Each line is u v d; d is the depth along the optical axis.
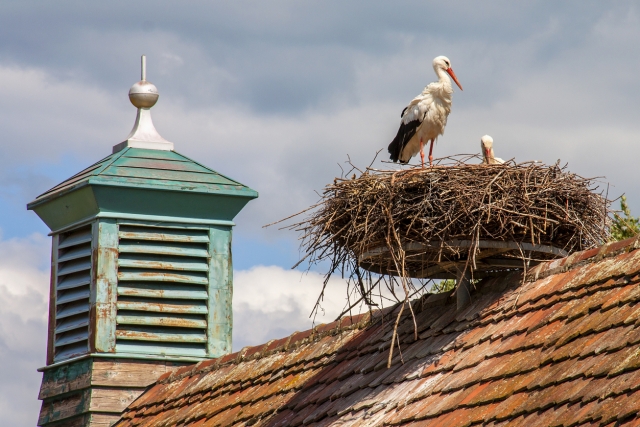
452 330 12.89
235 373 16.62
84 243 18.11
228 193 18.20
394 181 12.79
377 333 14.55
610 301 10.78
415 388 12.02
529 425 9.68
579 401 9.52
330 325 15.81
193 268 18.08
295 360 15.57
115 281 17.70
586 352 10.14
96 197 17.67
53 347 18.28
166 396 17.25
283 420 13.82
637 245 11.45
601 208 13.31
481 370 11.33
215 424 15.23
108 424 17.47
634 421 8.70
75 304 18.20
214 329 18.09
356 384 13.30
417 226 12.78
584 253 12.14
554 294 11.84
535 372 10.52
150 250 17.89
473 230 12.48
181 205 18.12
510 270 13.73
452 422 10.62
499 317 12.27
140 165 18.17
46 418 18.22
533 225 12.59
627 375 9.35
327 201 13.46
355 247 13.26
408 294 13.23
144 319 17.77
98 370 17.50
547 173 12.88
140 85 19.14
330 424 12.59
